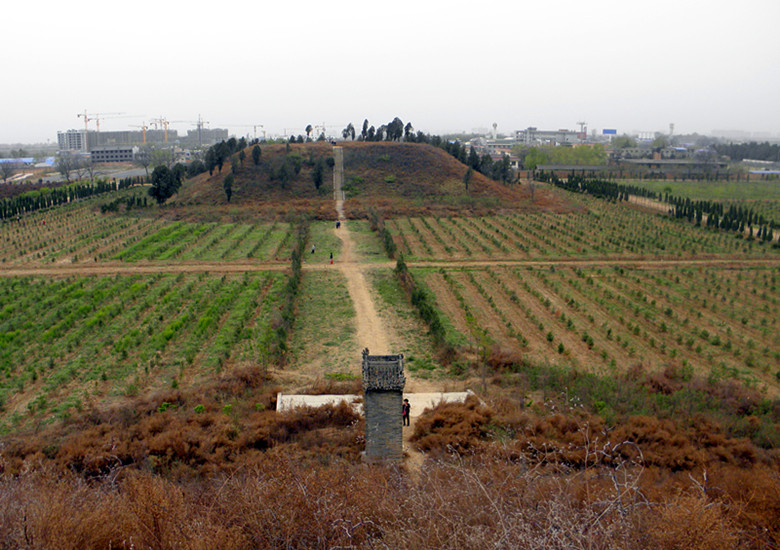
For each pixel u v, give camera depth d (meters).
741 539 13.52
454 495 14.62
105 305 44.75
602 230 75.25
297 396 29.19
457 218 81.88
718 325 42.59
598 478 18.48
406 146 114.19
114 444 22.12
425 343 38.38
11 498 14.77
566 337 39.69
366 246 66.12
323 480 15.57
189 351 35.88
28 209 86.06
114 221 78.19
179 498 14.82
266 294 48.53
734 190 125.00
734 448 23.84
